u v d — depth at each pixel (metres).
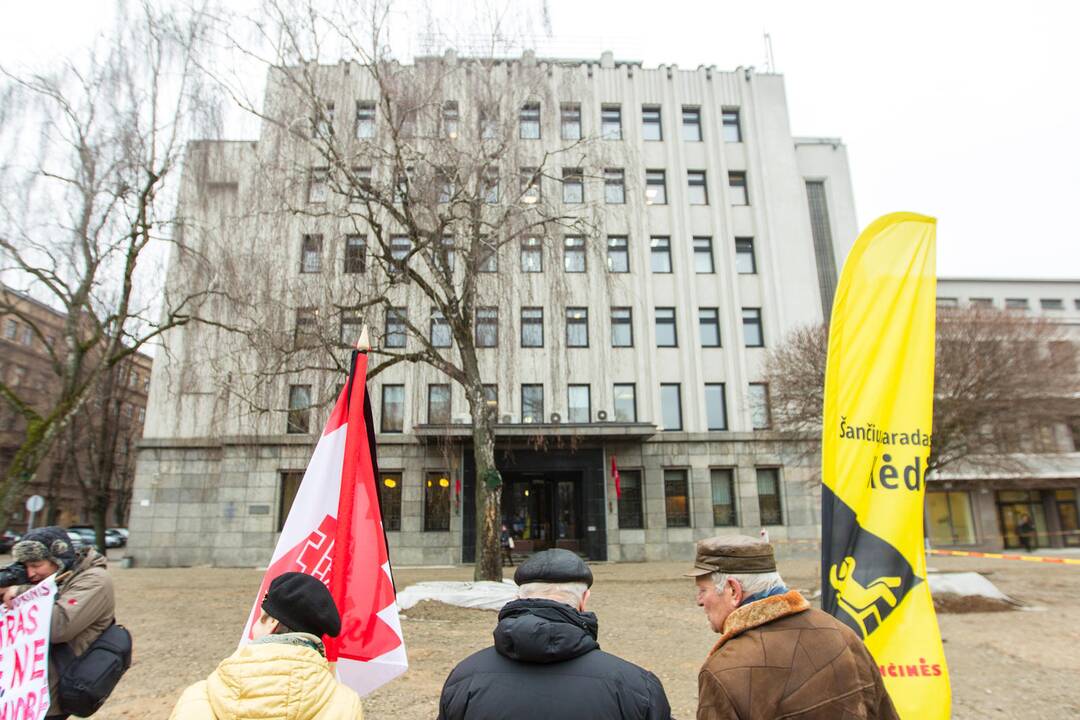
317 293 13.64
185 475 23.92
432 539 23.81
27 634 3.37
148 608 12.40
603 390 25.36
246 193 14.36
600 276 26.08
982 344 15.64
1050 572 19.03
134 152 12.60
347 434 3.34
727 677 1.94
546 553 2.17
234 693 1.72
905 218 3.74
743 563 2.21
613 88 28.92
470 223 14.76
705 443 25.56
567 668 1.85
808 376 17.45
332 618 2.06
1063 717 5.86
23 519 39.44
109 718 5.57
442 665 7.57
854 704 1.87
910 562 3.35
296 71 14.40
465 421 24.16
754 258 28.12
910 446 3.49
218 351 14.70
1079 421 17.53
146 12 12.99
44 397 27.22
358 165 17.23
